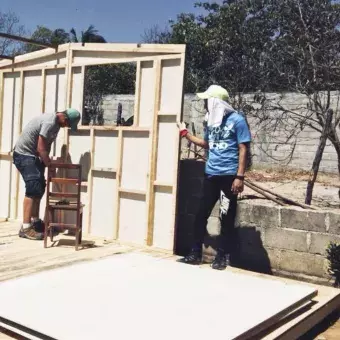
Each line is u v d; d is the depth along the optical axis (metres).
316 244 4.44
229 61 9.12
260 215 4.75
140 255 4.66
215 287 3.71
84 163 5.88
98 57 5.80
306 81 6.73
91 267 4.18
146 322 2.97
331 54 6.40
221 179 4.43
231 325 2.95
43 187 5.66
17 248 5.11
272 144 11.85
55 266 4.43
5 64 6.79
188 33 14.69
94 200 5.82
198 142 4.76
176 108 5.18
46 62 6.36
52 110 6.26
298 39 6.71
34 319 3.00
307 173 11.57
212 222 5.01
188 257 4.66
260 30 8.55
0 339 2.95
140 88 5.49
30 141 5.55
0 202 6.84
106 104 12.78
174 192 5.14
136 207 5.47
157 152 5.32
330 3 6.66
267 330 3.14
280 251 4.64
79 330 2.84
